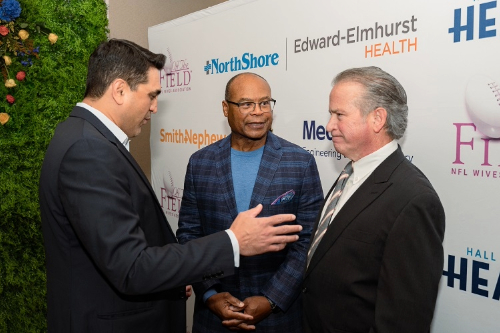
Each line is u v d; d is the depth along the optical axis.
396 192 0.99
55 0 2.49
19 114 2.38
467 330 1.39
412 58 1.47
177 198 2.75
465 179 1.36
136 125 1.18
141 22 3.10
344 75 1.10
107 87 1.10
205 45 2.39
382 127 1.06
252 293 1.53
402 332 0.92
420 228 0.93
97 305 1.08
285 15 1.92
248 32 2.11
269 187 1.51
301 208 1.55
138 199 1.09
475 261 1.35
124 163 1.05
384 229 0.98
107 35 2.90
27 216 2.41
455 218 1.39
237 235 1.06
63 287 1.09
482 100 1.29
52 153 1.04
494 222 1.30
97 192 0.96
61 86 2.52
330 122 1.12
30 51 2.37
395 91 1.05
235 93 1.52
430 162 1.45
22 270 2.43
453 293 1.42
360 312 1.03
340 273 1.05
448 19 1.36
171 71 2.69
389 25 1.53
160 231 1.18
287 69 1.94
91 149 0.98
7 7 2.23
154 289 0.98
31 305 2.46
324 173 1.83
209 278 1.03
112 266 0.95
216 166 1.60
